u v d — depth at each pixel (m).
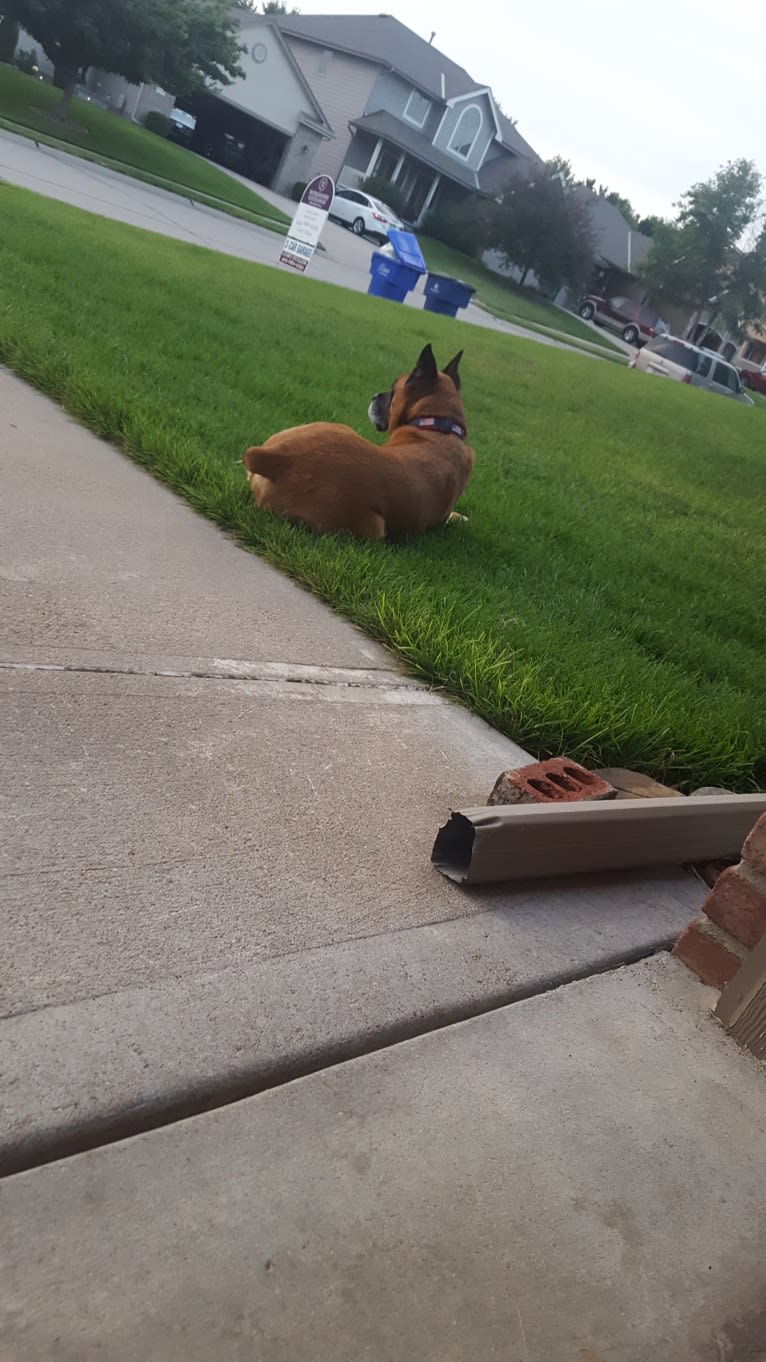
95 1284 0.61
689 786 1.74
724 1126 0.92
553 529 3.16
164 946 0.88
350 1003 0.90
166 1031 0.79
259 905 0.99
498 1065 0.90
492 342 8.85
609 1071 0.94
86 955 0.84
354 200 20.31
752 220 27.84
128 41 15.55
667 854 1.36
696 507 4.57
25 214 5.93
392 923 1.04
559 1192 0.79
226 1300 0.63
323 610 1.85
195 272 6.20
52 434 2.28
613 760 1.70
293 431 2.22
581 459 4.82
